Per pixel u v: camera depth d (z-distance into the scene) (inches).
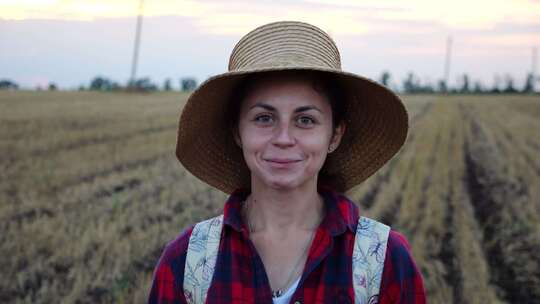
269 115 86.4
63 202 419.8
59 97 1241.4
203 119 97.3
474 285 322.0
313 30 90.2
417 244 390.9
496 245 411.2
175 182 516.4
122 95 1598.2
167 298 90.7
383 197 531.8
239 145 96.8
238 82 90.9
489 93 3400.6
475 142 1008.9
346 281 85.5
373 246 87.9
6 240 326.0
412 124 1326.3
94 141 713.0
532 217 484.1
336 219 88.0
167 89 1983.3
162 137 786.8
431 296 300.4
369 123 100.1
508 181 650.8
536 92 3368.6
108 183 492.7
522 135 1149.1
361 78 87.7
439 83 3400.6
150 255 329.4
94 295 276.1
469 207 519.8
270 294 86.0
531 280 335.6
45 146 634.8
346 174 105.6
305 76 85.4
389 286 87.6
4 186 451.5
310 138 86.1
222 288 87.0
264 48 88.3
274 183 86.7
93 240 332.8
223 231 90.0
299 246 89.8
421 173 674.8
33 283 285.3
